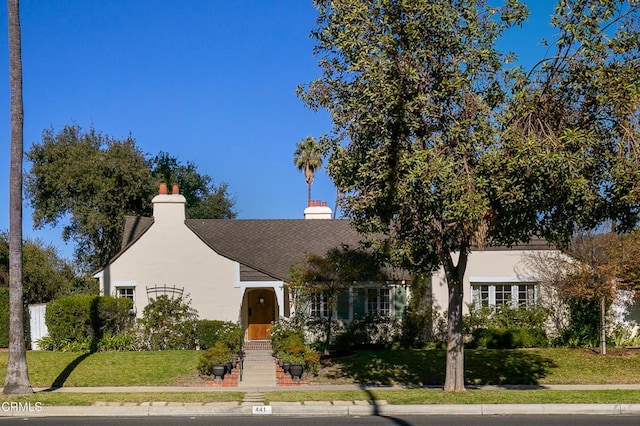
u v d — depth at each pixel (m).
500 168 13.96
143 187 42.12
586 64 14.39
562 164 13.18
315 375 20.98
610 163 14.29
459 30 15.14
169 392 17.14
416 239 15.95
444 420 13.66
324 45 15.87
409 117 14.70
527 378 21.19
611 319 27.20
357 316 27.98
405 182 14.30
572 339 26.91
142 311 27.03
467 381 20.67
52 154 41.06
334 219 33.00
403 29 14.70
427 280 27.89
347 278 24.78
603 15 14.09
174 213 27.86
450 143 14.72
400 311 28.00
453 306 16.92
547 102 14.85
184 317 26.47
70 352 24.00
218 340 24.00
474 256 28.31
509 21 15.07
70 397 15.69
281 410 14.48
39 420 13.59
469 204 13.53
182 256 27.61
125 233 30.94
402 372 21.67
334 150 15.89
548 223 15.55
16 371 16.27
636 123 14.03
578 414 14.59
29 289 33.19
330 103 15.93
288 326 25.61
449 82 14.73
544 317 27.22
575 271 25.48
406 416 14.22
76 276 41.94
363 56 14.45
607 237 24.77
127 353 23.94
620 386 19.64
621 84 13.89
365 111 14.70
